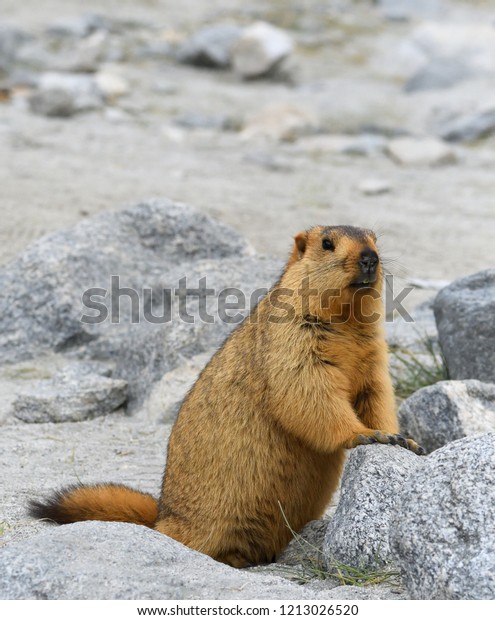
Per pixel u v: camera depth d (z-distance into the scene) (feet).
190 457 35.58
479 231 89.56
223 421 34.94
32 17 168.76
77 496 36.27
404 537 27.40
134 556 28.27
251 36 152.76
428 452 42.83
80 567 27.20
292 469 34.88
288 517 35.50
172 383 50.24
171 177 100.99
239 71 153.07
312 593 27.45
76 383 51.39
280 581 28.37
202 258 62.90
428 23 172.04
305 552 33.96
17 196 87.30
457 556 25.98
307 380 33.58
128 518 36.58
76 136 115.75
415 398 43.65
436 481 27.63
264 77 154.10
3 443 46.52
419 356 55.88
